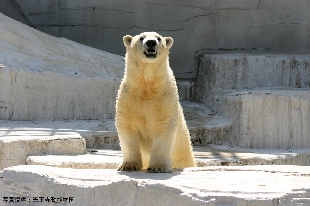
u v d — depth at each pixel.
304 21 17.70
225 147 13.35
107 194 6.97
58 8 18.92
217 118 14.50
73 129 12.50
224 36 18.09
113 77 14.81
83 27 18.70
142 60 7.68
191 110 15.50
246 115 13.55
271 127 13.59
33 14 19.11
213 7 18.03
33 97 13.72
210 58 16.20
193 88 16.86
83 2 18.66
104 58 16.09
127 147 8.04
